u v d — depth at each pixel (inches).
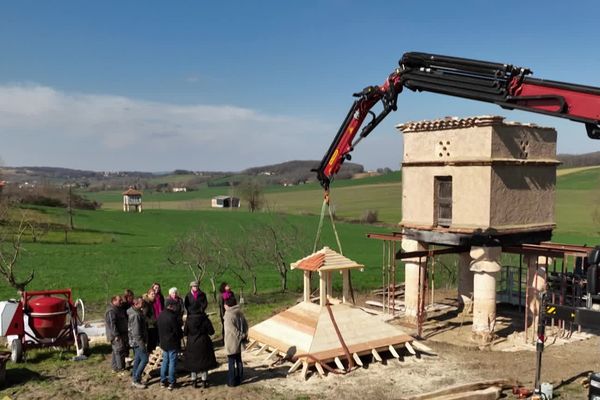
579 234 2162.9
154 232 2532.0
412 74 525.3
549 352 664.4
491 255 692.7
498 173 687.1
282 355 586.6
